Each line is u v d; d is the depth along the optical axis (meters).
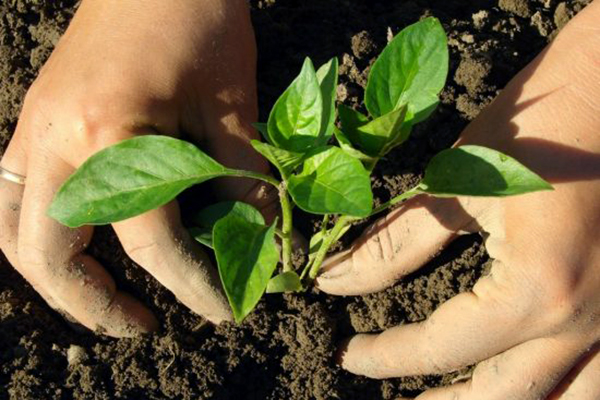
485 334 0.46
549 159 0.46
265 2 0.56
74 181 0.44
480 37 0.54
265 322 0.51
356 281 0.50
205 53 0.49
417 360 0.49
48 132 0.48
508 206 0.46
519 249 0.45
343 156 0.43
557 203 0.45
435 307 0.51
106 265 0.51
